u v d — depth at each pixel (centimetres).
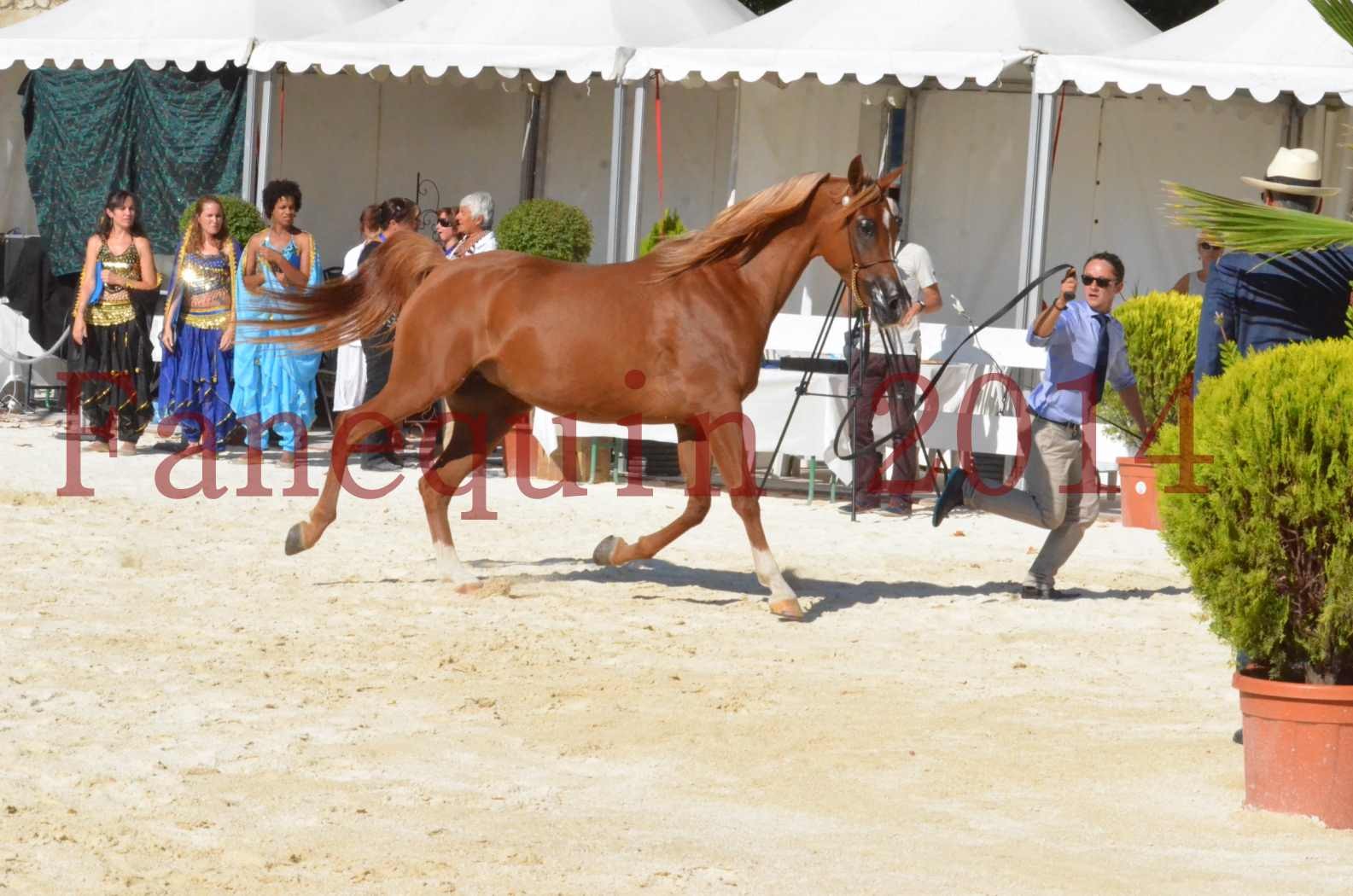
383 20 1945
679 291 1076
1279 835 687
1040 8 1797
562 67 1809
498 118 2416
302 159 2431
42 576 1125
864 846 663
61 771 723
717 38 1797
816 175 1092
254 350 1697
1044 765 785
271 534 1333
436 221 2359
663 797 725
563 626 1044
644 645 1001
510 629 1031
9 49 2012
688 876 617
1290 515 684
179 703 838
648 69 1775
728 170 2297
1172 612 1159
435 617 1058
